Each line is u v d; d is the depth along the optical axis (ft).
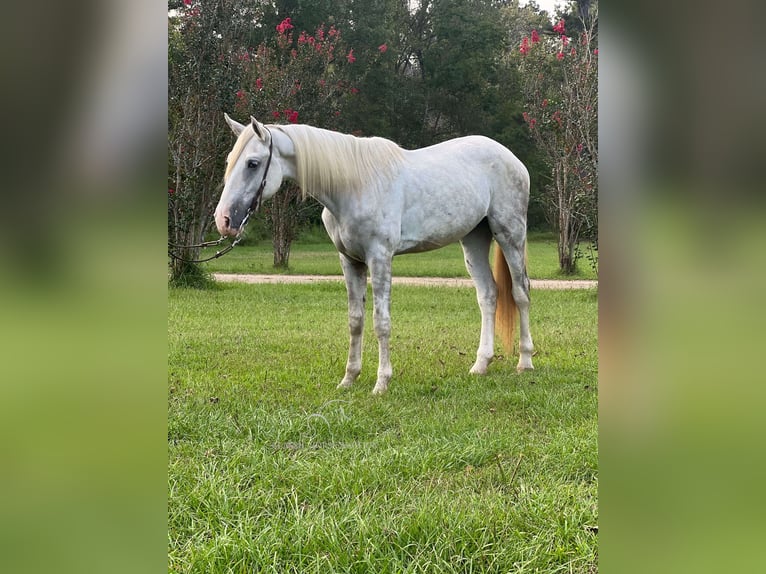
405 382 14.33
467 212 14.85
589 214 33.50
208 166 34.96
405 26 97.76
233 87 35.42
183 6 35.50
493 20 97.76
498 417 11.71
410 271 42.47
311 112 46.80
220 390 13.02
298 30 83.51
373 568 6.42
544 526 7.30
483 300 15.94
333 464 9.20
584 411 11.79
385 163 13.89
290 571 6.63
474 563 6.59
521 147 90.12
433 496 8.05
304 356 16.79
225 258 50.24
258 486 8.48
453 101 94.94
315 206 45.98
